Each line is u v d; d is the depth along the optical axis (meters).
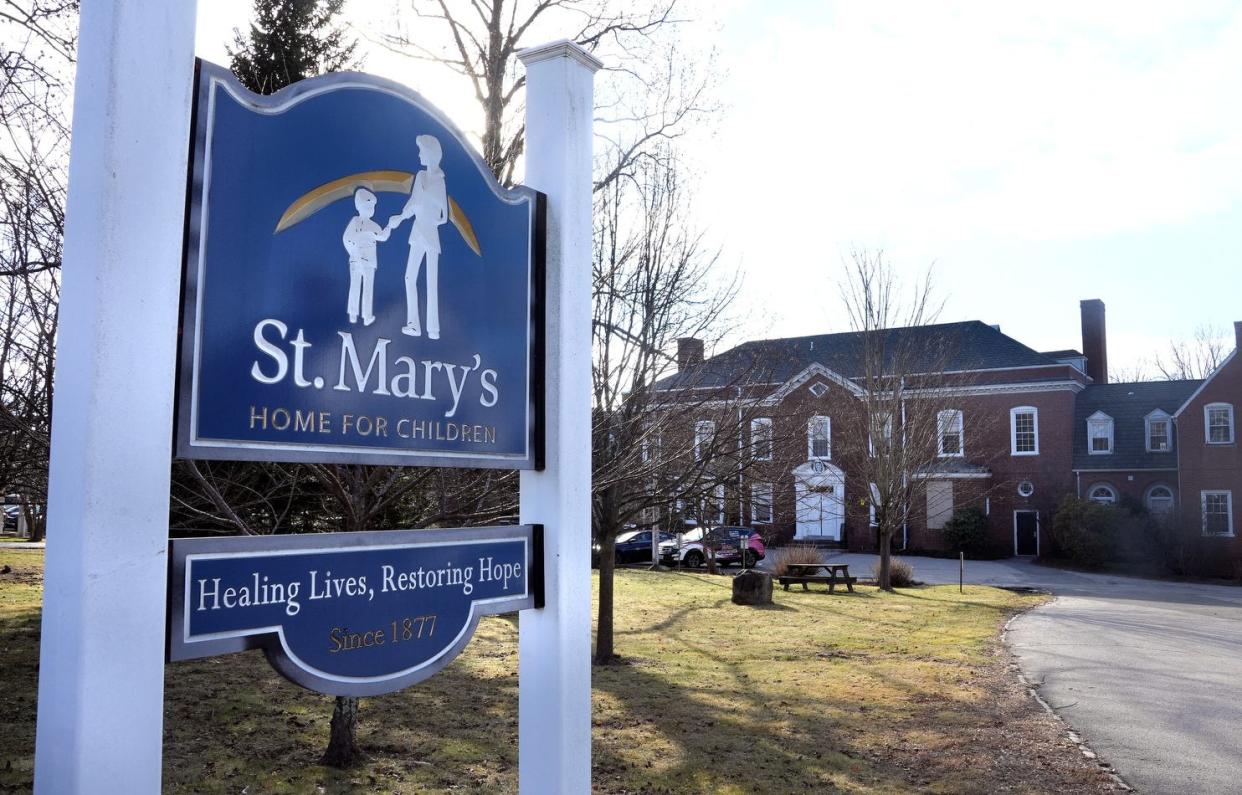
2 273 6.30
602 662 12.20
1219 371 36.00
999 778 7.35
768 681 11.13
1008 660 13.12
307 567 3.25
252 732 8.02
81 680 2.62
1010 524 39.38
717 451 11.80
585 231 4.53
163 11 2.92
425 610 3.67
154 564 2.79
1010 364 40.12
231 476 8.45
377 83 3.62
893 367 26.20
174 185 2.91
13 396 6.89
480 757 7.50
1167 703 10.26
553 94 4.48
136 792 2.71
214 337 3.04
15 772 6.68
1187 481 36.06
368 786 6.71
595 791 6.84
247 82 12.40
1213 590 27.59
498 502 8.34
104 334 2.72
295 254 3.29
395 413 3.60
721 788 6.96
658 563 27.33
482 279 4.01
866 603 20.56
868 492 24.72
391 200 3.64
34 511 9.97
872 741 8.43
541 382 4.25
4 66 6.60
